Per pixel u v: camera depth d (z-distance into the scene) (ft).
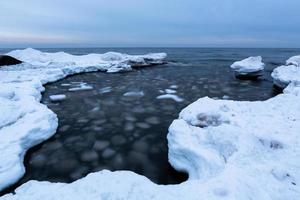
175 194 9.40
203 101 22.52
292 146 13.32
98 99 34.22
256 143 13.52
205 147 14.43
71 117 26.11
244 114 19.52
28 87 31.35
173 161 15.25
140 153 18.07
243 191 9.26
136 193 9.56
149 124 24.31
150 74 59.67
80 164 16.39
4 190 12.94
